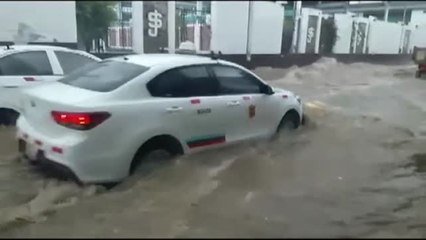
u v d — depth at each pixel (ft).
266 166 14.66
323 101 25.44
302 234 7.63
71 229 9.64
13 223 11.62
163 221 10.22
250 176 13.67
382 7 72.33
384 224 10.30
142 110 14.15
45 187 13.87
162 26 54.49
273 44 65.36
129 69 15.26
